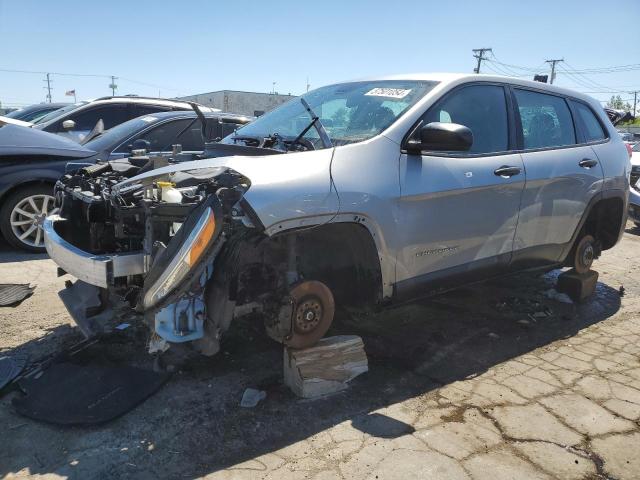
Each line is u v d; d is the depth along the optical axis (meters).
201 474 2.47
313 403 3.09
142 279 3.02
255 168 2.89
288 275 3.08
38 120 9.59
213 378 3.33
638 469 2.59
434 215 3.48
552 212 4.36
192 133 7.32
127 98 9.25
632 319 4.66
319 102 4.06
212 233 2.52
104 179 3.66
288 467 2.53
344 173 3.09
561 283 5.12
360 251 3.29
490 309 4.75
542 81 4.82
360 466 2.54
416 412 3.04
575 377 3.52
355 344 3.32
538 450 2.71
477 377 3.49
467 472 2.52
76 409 2.90
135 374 3.26
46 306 4.43
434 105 3.63
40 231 6.11
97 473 2.45
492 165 3.84
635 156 9.32
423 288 3.56
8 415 2.88
